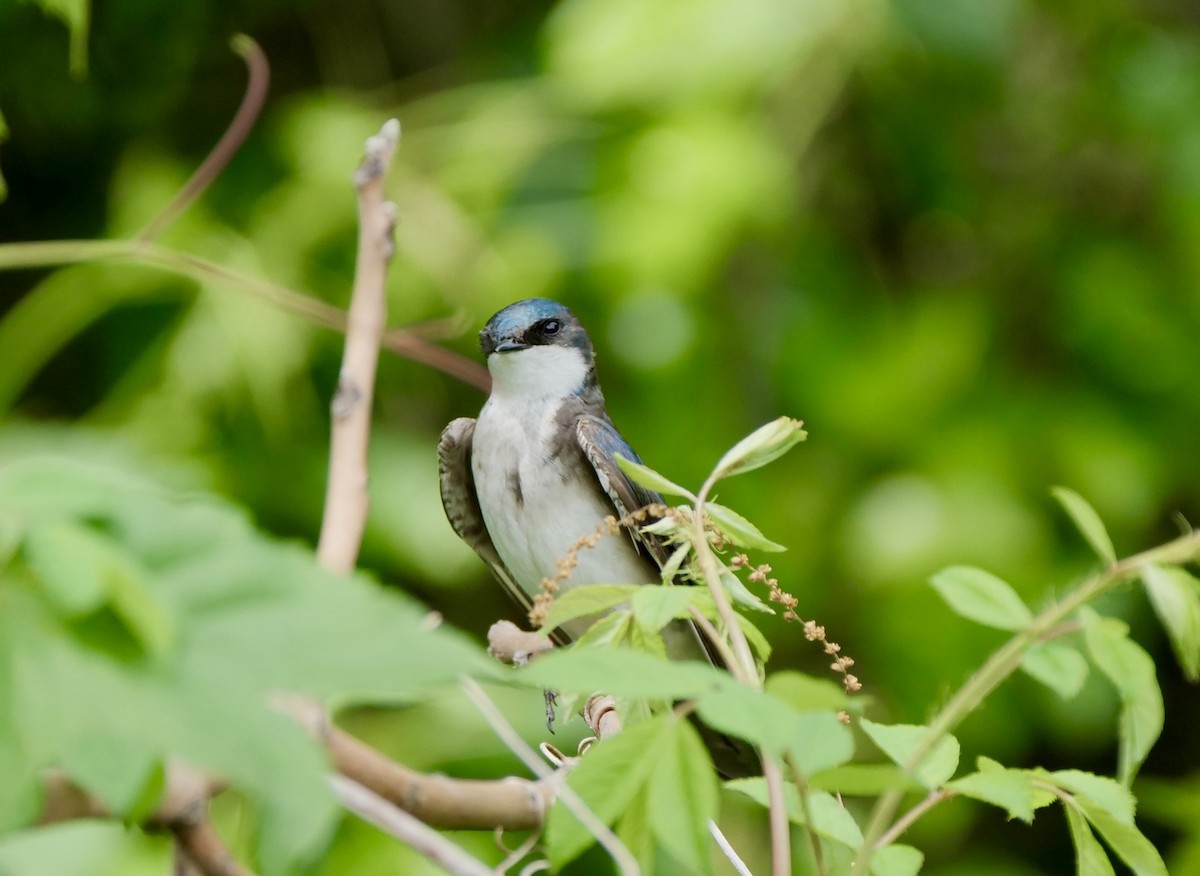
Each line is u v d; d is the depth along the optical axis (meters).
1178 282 12.13
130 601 1.80
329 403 10.88
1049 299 12.25
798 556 11.16
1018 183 12.37
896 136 11.91
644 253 10.22
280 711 1.83
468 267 10.66
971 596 3.05
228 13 12.11
